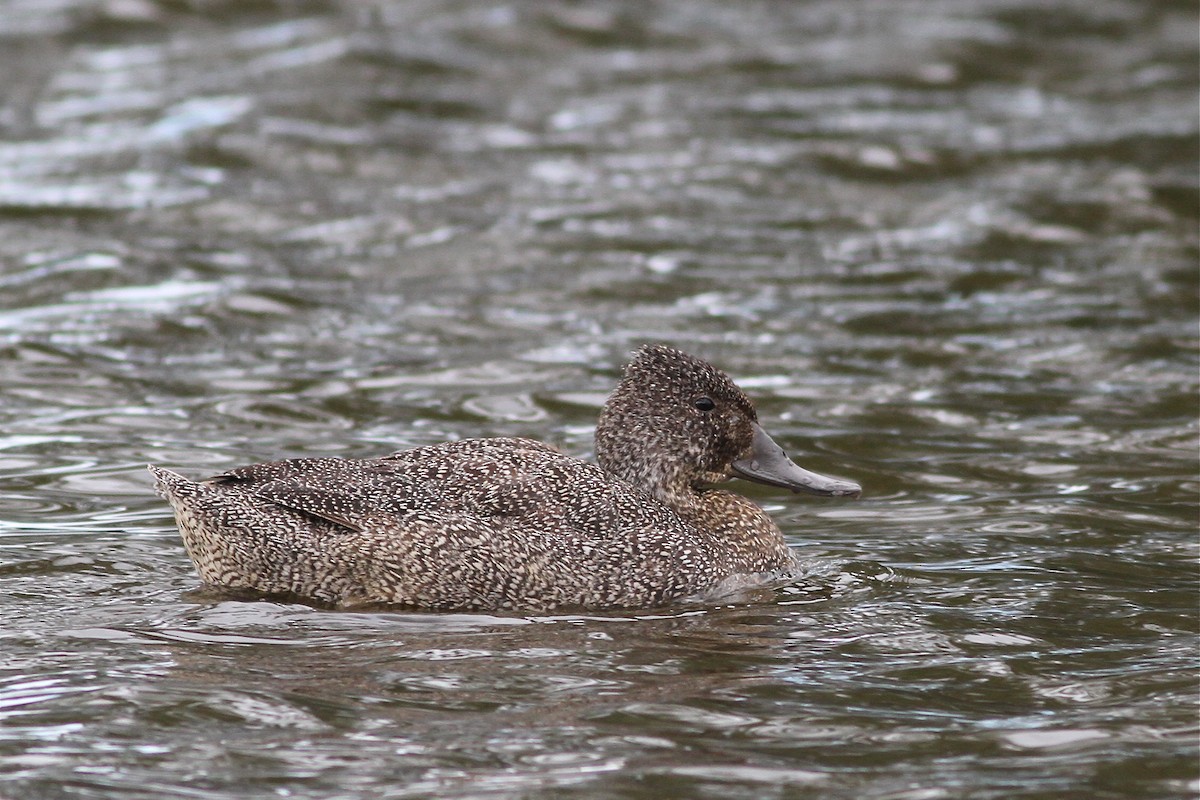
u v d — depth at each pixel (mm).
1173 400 16266
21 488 12953
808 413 15836
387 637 9820
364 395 16031
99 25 32219
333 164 25297
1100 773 7863
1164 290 20641
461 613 10352
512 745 8133
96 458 13820
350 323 18531
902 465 14273
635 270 20938
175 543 11562
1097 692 8977
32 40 31250
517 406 15828
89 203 22891
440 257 21266
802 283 20719
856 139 27859
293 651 9492
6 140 25984
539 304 19484
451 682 9031
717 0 36875
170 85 29062
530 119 28500
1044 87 31969
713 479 11961
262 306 18938
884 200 24766
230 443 14352
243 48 31453
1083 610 10516
